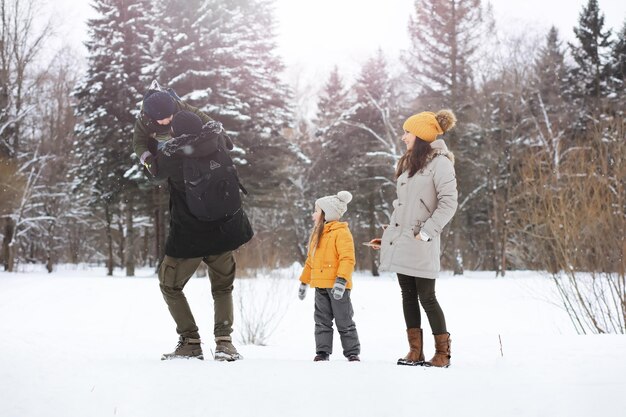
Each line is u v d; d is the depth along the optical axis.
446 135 26.03
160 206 25.45
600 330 7.38
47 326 9.44
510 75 27.64
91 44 25.39
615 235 7.62
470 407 2.76
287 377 3.29
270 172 25.41
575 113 29.11
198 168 3.97
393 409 2.77
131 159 23.55
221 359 4.07
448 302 13.10
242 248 16.20
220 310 4.24
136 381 3.20
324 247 5.07
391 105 29.23
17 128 29.22
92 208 29.72
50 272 31.28
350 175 31.05
